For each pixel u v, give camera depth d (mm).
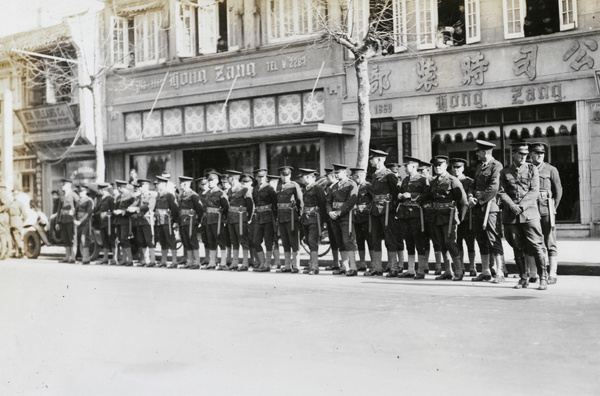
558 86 18891
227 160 24312
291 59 23031
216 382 5406
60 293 11031
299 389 5145
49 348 6789
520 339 6684
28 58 30062
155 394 5133
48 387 5371
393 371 5594
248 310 8875
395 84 21094
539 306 8680
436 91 20484
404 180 12547
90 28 28000
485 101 19828
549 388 5012
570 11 18766
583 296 9547
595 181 18594
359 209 13242
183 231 16031
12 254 20109
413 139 20875
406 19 20828
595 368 5555
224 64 24547
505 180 10523
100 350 6652
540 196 11078
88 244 17891
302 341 6836
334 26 21031
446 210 11812
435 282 11656
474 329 7227
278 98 23469
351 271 13156
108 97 27359
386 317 8086
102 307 9430
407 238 12484
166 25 25859
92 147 26062
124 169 26891
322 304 9258
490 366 5676
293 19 23047
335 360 6020
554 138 19188
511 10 19500
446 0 20375
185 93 25391
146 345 6836
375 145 21594
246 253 15094
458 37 20297
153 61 26406
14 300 10219
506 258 13664
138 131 26828
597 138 18516
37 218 20000
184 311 8906
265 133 21719
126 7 26734
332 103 22125
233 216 15125
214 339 7039
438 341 6676
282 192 14281
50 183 30047
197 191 24844
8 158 30641
